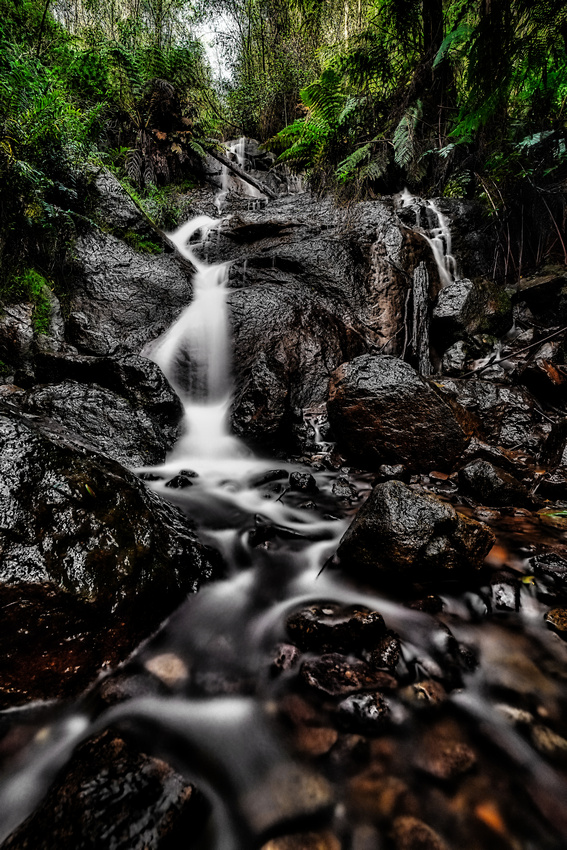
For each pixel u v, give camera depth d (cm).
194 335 580
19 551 157
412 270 686
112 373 454
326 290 678
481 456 379
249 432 460
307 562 255
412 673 166
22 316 522
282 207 899
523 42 345
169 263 696
